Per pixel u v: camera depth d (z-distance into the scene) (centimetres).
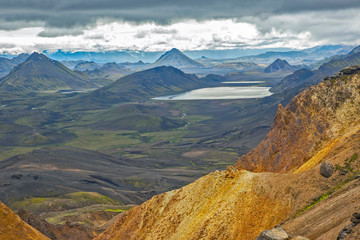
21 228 8794
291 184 6794
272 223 6344
